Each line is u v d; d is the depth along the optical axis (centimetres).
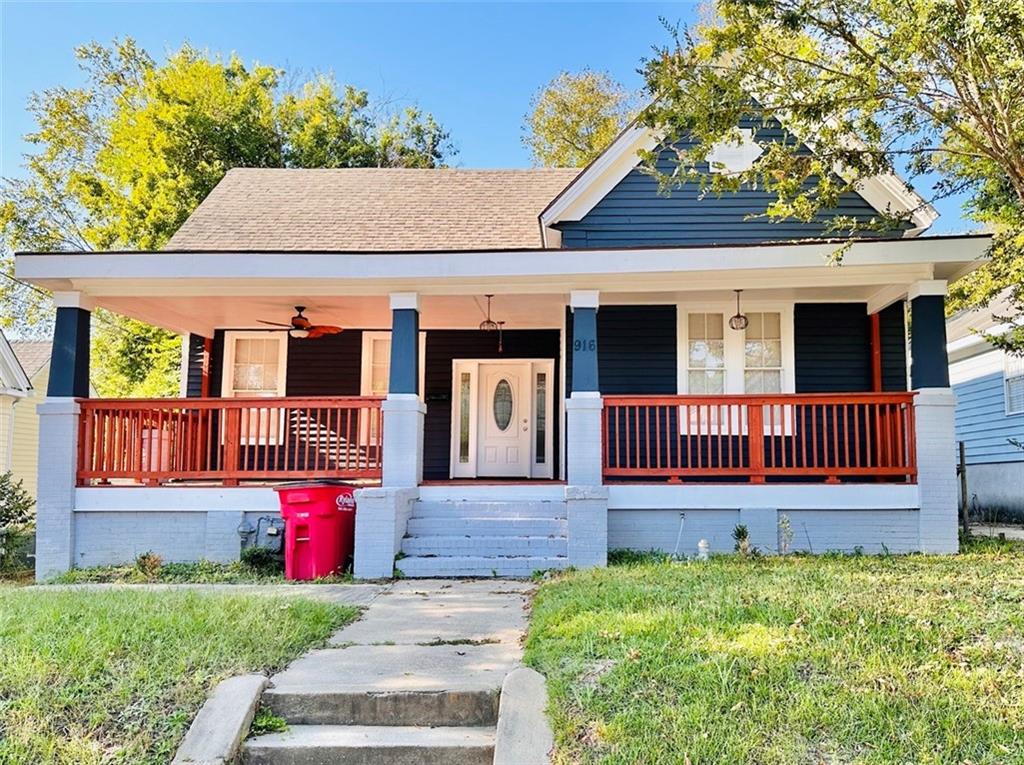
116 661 410
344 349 1201
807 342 1052
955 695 349
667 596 534
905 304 1039
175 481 920
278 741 360
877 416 865
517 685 383
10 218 2581
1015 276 969
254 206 1297
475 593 677
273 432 1170
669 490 863
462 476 1191
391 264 849
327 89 2811
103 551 865
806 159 792
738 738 320
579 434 849
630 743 321
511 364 1215
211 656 422
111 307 1012
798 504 855
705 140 725
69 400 867
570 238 1079
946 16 634
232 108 2370
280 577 791
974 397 1620
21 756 325
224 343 1192
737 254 820
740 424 870
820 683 363
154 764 329
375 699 383
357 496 789
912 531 845
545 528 846
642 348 1060
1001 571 648
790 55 741
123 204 2319
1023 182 732
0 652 414
